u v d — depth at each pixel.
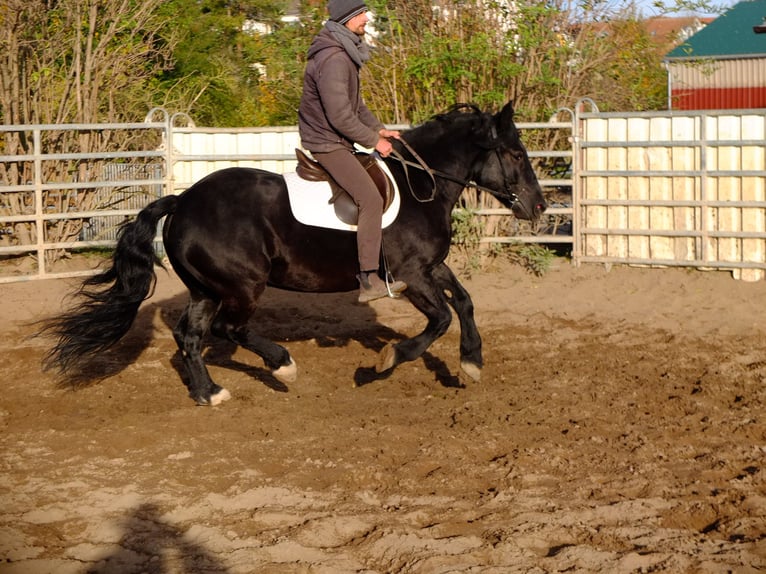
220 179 6.47
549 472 5.49
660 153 11.73
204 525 4.68
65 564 4.24
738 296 10.44
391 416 6.64
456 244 12.04
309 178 6.43
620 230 11.89
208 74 18.80
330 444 5.98
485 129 6.84
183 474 5.42
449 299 7.16
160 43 17.39
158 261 6.53
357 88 6.33
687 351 8.53
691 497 5.09
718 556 4.34
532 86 12.56
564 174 12.98
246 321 6.58
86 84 12.57
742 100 25.94
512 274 11.69
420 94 13.00
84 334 6.38
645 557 4.30
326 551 4.39
